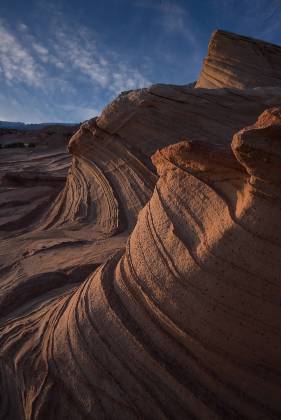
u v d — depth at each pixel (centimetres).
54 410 395
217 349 330
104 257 760
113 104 1178
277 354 315
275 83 1446
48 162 2922
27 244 998
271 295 293
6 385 451
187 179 375
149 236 399
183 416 340
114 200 1143
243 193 306
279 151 261
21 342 485
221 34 1567
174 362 355
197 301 330
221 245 310
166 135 1105
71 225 1188
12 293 630
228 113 1078
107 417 363
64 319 457
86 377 389
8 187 2003
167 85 1115
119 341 384
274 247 283
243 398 330
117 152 1201
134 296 394
